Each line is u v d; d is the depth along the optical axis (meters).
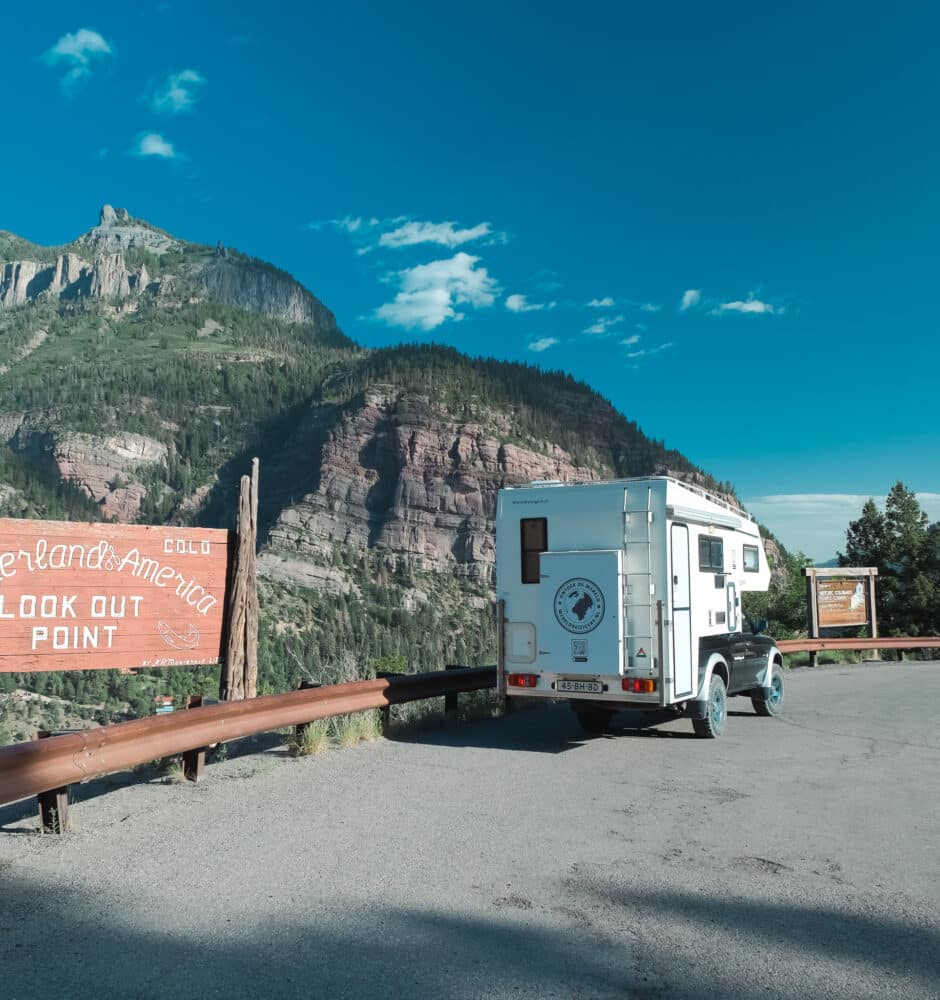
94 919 4.09
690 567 9.93
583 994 3.41
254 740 9.34
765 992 3.45
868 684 18.09
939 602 34.41
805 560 33.12
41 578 7.54
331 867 4.95
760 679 12.30
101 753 5.86
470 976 3.55
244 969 3.57
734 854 5.39
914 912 4.38
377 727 9.89
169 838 5.47
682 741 10.09
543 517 9.97
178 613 8.27
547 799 6.86
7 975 3.48
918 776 8.06
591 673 9.46
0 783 4.95
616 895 4.59
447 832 5.77
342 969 3.59
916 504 35.97
